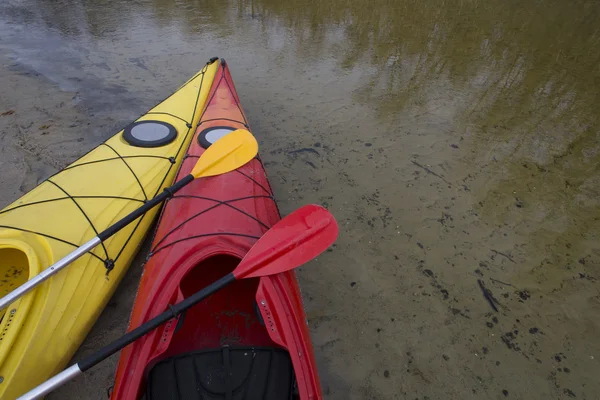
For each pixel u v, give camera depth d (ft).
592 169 9.78
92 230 6.08
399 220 8.08
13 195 7.70
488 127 11.17
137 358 4.01
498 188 9.04
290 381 4.78
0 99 10.36
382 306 6.51
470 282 6.98
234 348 4.95
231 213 5.94
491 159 9.93
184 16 16.55
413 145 10.26
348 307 6.46
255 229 5.82
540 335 6.26
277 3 18.74
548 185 9.20
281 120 10.82
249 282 5.98
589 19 19.51
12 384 4.37
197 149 7.57
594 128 11.40
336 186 8.81
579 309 6.65
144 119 8.34
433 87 12.98
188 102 9.23
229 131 8.03
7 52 12.66
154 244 5.84
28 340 4.65
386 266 7.15
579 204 8.72
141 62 12.90
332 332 6.10
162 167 7.52
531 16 19.38
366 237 7.67
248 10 17.70
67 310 5.20
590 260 7.48
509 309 6.59
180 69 12.67
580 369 5.88
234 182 6.66
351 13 18.30
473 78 13.67
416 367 5.77
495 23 18.28
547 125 11.41
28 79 11.35
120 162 7.28
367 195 8.63
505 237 7.85
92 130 9.70
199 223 5.70
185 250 5.16
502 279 7.06
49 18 15.47
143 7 17.11
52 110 10.23
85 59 12.78
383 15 18.33
